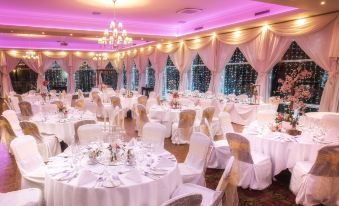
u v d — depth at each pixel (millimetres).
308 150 4258
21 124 5125
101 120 9953
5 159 5832
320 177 3801
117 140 3863
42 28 8930
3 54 16891
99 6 7727
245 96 9930
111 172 2992
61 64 18859
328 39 6848
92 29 9883
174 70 14977
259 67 9016
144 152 3646
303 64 8211
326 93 6867
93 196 2633
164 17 9438
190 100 9672
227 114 5750
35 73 18625
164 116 7781
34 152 3938
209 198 3082
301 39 7555
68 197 2730
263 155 4547
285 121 4938
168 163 3195
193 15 9148
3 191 4340
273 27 8219
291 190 4297
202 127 5887
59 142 5809
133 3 7383
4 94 17094
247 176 4402
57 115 6520
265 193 4344
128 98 11539
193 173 3748
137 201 2732
